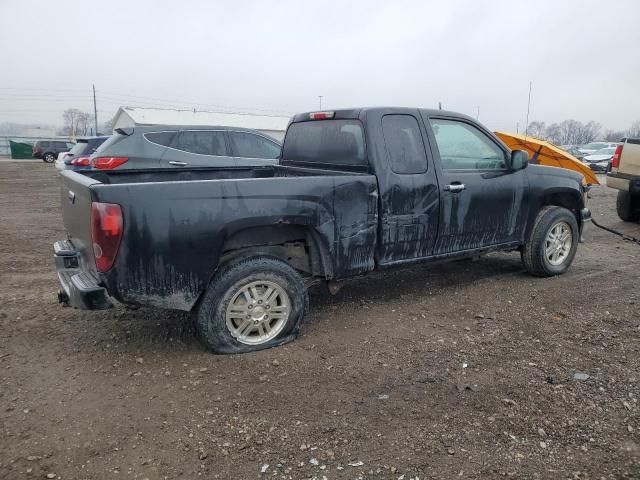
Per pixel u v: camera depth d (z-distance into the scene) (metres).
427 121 4.87
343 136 4.81
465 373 3.65
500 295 5.32
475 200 5.11
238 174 5.55
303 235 4.28
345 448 2.85
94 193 3.38
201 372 3.68
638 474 2.63
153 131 8.70
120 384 3.53
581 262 6.77
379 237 4.55
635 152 9.09
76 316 4.75
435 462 2.73
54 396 3.37
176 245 3.62
